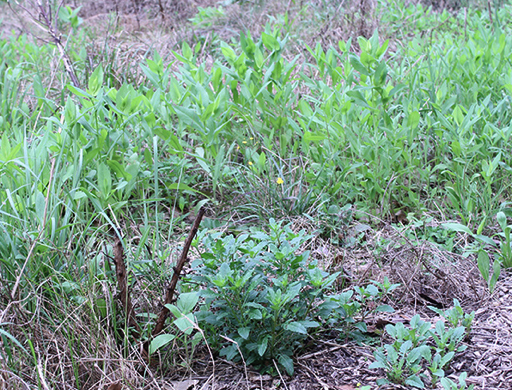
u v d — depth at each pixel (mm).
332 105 3756
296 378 2105
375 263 2809
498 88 4020
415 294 2564
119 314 2217
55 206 2377
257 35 6613
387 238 2947
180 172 3428
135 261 2301
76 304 2164
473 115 3621
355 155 3645
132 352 2092
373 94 3584
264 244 2189
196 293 2078
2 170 2617
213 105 3424
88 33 6922
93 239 2469
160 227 3180
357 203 3363
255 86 3916
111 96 3615
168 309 2141
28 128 3840
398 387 2002
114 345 2082
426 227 3090
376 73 3357
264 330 2107
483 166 3066
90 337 2037
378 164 3424
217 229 3172
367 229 3139
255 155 3547
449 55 4293
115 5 8383
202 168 3701
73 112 3090
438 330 2133
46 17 4648
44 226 2215
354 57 3441
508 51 4285
